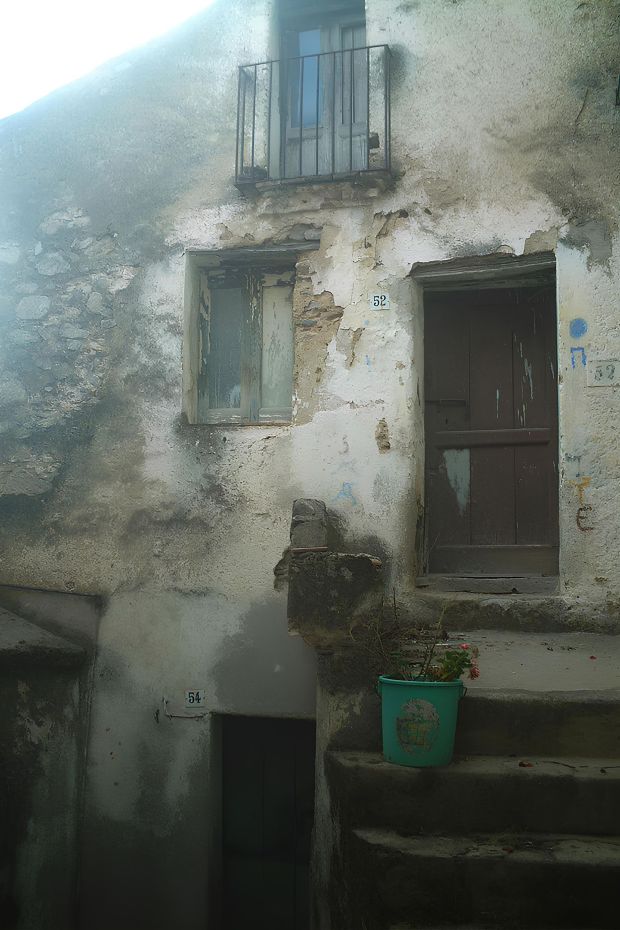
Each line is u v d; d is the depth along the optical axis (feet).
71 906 19.16
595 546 17.85
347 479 19.25
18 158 22.26
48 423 21.15
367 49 19.97
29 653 18.12
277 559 19.36
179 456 20.25
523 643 17.24
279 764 19.63
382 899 11.74
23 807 17.72
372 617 14.39
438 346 20.98
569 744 13.61
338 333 19.69
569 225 18.52
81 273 21.44
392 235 19.61
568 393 18.25
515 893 11.44
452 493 20.67
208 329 21.54
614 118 18.53
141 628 19.98
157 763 19.47
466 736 13.76
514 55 19.27
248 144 20.67
